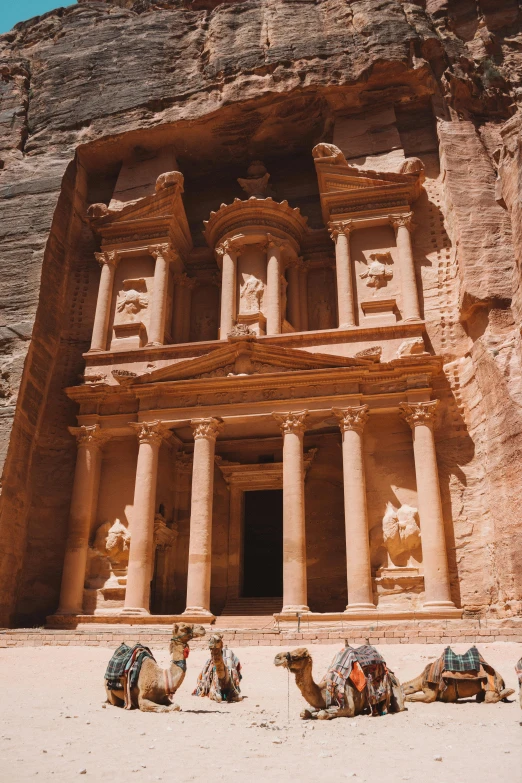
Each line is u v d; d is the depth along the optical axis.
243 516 25.58
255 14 31.86
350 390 22.58
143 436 23.25
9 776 4.95
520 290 21.06
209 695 9.92
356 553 20.42
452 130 26.88
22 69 33.69
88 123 30.89
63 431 25.45
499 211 24.06
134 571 21.52
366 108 29.25
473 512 21.14
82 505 23.14
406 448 22.45
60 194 28.58
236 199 26.72
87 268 28.89
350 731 6.98
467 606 20.19
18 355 24.80
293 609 19.89
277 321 25.22
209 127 29.83
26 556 23.81
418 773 5.09
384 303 24.61
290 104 29.09
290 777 5.00
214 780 4.92
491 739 6.41
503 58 30.08
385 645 16.23
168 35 32.59
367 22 29.53
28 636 18.98
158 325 26.03
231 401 23.17
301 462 21.95
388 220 25.89
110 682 8.94
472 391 22.39
